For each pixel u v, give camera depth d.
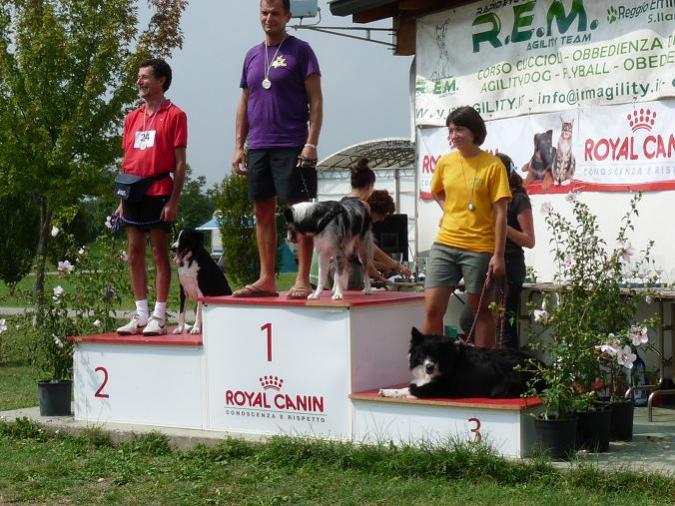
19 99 18.06
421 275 11.30
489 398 6.62
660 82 8.77
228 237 27.08
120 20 18.27
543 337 9.26
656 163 8.82
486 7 10.38
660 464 6.14
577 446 6.51
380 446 6.64
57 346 9.08
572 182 9.54
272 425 7.41
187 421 7.85
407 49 12.04
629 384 7.72
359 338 7.08
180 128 8.06
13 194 19.39
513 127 10.16
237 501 6.01
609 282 6.91
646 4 8.85
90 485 6.61
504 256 7.31
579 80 9.47
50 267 13.73
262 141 7.75
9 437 8.23
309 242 7.59
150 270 10.24
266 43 7.82
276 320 7.33
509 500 5.59
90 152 18.19
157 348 7.95
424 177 11.28
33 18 17.92
